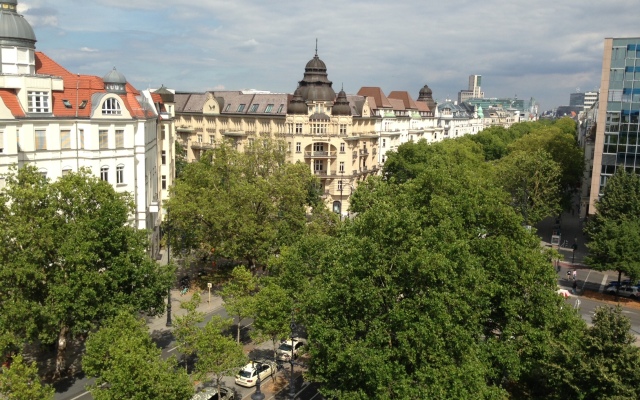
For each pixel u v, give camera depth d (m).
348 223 52.75
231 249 66.75
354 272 36.22
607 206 76.00
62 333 46.47
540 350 39.50
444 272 35.44
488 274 42.06
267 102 126.81
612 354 33.91
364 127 135.50
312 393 46.41
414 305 34.97
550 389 41.84
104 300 45.19
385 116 148.62
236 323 59.88
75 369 48.44
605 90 88.25
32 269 41.38
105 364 34.66
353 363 33.50
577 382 34.88
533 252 44.88
